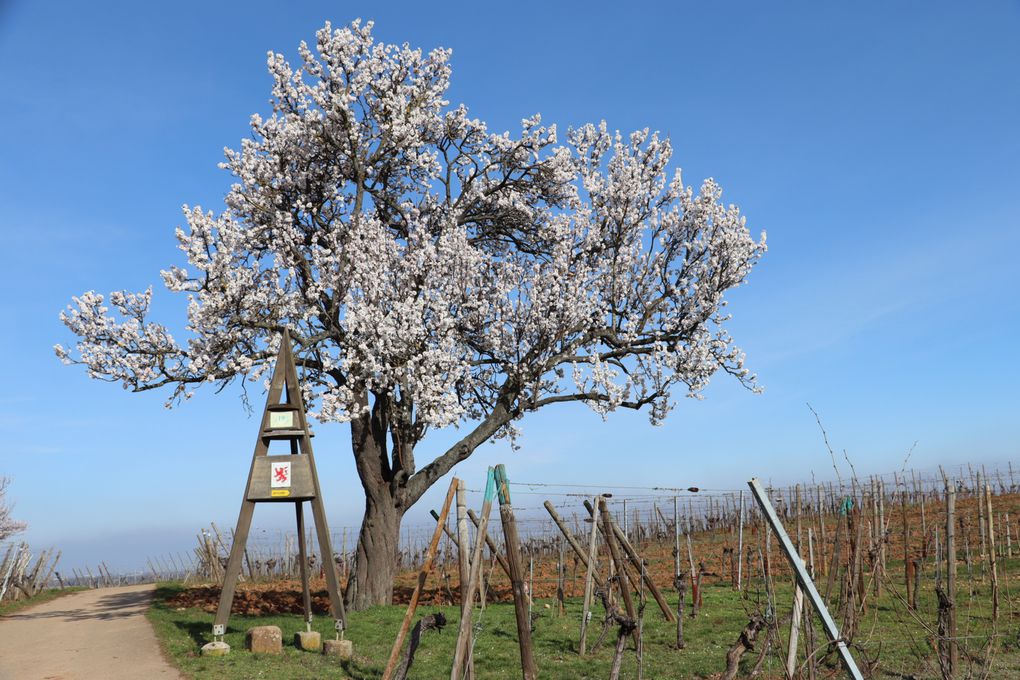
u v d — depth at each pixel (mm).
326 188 21906
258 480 15211
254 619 18609
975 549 22172
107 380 19203
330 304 21062
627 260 23219
